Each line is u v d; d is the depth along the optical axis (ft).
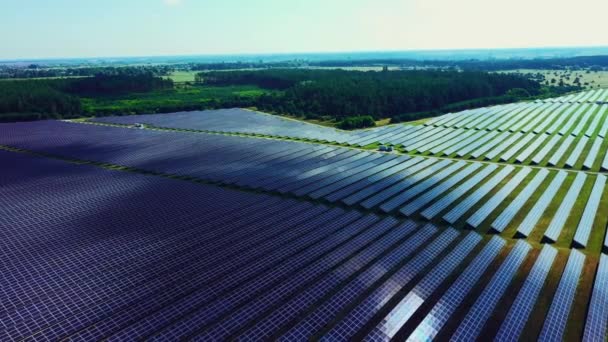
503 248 164.76
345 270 142.51
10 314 115.44
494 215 197.77
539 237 175.01
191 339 108.27
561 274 144.05
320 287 131.95
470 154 319.27
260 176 252.83
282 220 182.19
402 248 159.12
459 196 221.25
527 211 202.28
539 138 368.27
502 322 118.83
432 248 159.53
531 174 263.08
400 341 114.62
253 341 108.58
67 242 157.17
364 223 182.29
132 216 183.11
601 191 221.25
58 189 219.20
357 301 127.65
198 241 160.45
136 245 155.94
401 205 210.79
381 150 332.60
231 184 241.14
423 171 269.64
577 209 201.98
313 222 180.65
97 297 124.47
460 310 125.80
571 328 117.80
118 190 218.18
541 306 126.82
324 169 268.62
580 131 387.14
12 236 161.07
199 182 245.04
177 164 281.33
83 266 140.46
